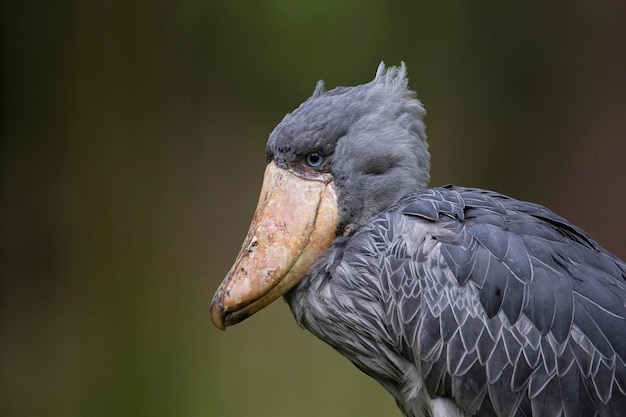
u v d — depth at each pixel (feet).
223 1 42.63
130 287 41.63
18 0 38.14
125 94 41.60
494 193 20.31
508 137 46.98
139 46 41.70
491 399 17.83
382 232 19.25
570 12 46.32
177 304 42.50
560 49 46.60
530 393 17.65
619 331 17.72
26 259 39.73
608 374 17.51
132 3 41.16
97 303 40.68
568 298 17.84
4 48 38.27
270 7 42.47
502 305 17.89
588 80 46.34
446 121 46.98
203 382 41.70
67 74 39.58
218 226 44.65
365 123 20.17
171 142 43.37
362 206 20.06
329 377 42.01
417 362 18.45
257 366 42.34
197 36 43.01
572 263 18.38
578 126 46.26
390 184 20.21
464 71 46.52
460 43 46.19
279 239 19.77
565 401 17.53
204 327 42.91
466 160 47.14
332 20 42.91
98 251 40.91
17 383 39.40
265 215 20.01
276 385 42.01
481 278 18.04
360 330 19.35
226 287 19.81
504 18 46.47
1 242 39.34
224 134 45.11
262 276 19.66
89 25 39.91
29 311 39.88
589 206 45.24
